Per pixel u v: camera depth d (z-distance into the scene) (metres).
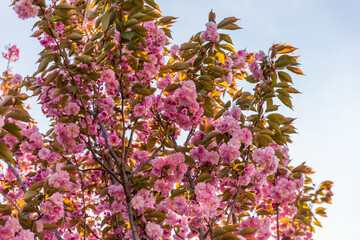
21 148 3.46
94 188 4.68
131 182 3.35
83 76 3.40
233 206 3.45
